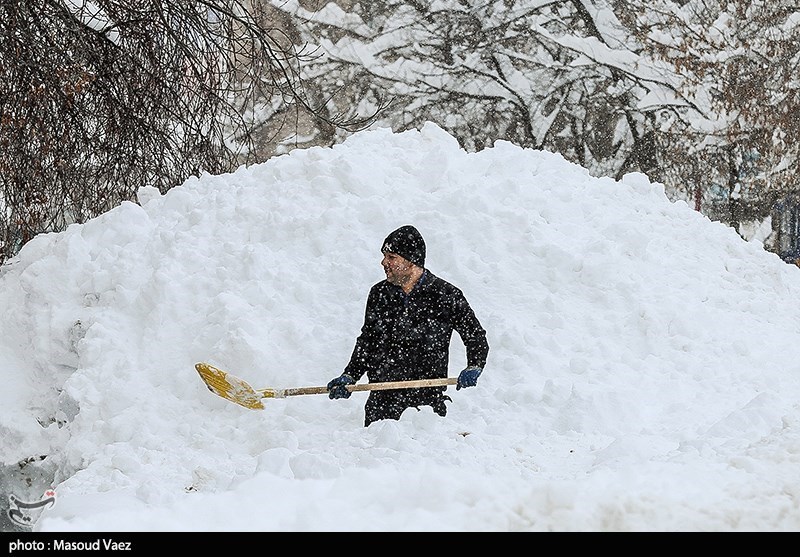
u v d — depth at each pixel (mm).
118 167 41812
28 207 38438
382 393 21078
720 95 73188
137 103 40812
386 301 21062
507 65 74750
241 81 45281
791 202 77438
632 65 73125
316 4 77000
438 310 20938
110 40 39875
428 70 75000
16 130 36688
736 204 75812
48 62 35562
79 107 39188
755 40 73375
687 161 73625
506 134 75438
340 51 74812
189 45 41594
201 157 43406
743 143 74125
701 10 75312
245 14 43219
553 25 75688
